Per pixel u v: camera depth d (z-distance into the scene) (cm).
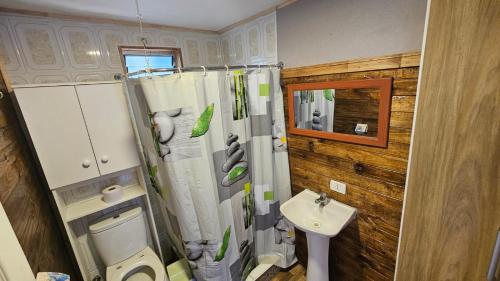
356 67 124
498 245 60
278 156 180
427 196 74
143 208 186
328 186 160
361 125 130
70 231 142
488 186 60
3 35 135
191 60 215
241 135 154
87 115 133
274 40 175
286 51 168
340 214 147
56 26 150
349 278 166
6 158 98
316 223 153
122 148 147
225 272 153
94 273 174
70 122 128
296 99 162
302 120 163
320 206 156
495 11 52
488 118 57
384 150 124
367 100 124
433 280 79
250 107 159
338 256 169
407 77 107
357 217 148
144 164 172
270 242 196
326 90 142
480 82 57
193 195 133
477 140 60
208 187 133
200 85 126
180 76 118
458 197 67
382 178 128
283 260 191
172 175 125
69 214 144
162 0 140
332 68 136
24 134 135
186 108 121
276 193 187
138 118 142
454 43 59
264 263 194
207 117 131
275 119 172
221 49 232
